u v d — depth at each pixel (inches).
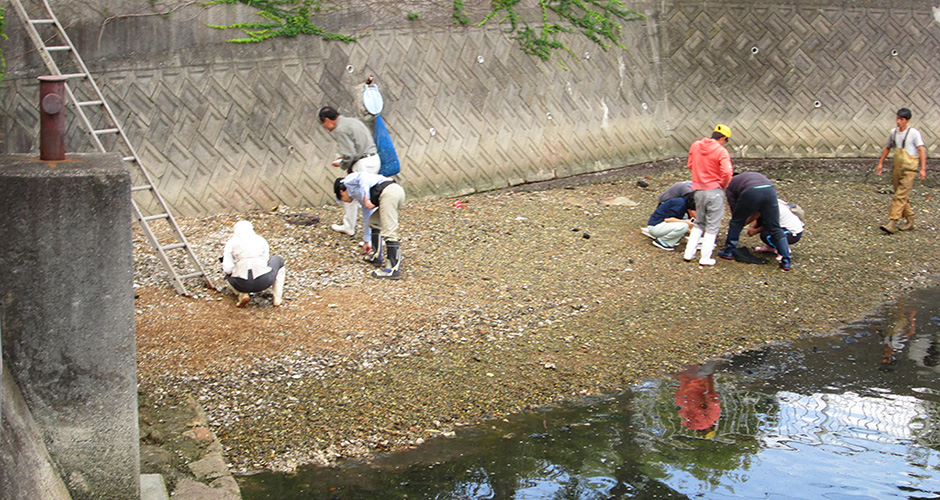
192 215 412.8
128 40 388.5
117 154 165.3
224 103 418.0
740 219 383.2
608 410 243.8
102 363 153.4
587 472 206.4
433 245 394.9
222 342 272.8
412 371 263.1
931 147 600.4
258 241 298.2
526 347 287.1
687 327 313.0
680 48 585.6
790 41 593.6
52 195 142.8
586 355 283.3
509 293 336.8
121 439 158.7
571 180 537.6
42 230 143.5
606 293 344.2
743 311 332.2
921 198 519.8
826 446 222.8
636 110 574.2
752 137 600.1
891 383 268.1
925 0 597.9
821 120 602.5
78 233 146.2
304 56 438.3
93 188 145.6
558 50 529.3
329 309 306.8
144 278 321.4
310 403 239.3
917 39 598.9
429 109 481.7
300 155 443.5
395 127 470.6
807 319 327.6
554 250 397.1
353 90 455.5
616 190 517.7
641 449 219.1
